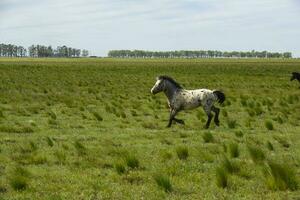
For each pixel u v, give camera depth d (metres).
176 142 14.67
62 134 16.38
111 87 39.59
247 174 10.13
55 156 12.33
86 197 8.62
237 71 72.38
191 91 17.98
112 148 13.17
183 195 8.76
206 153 12.20
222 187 9.25
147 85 42.19
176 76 57.59
